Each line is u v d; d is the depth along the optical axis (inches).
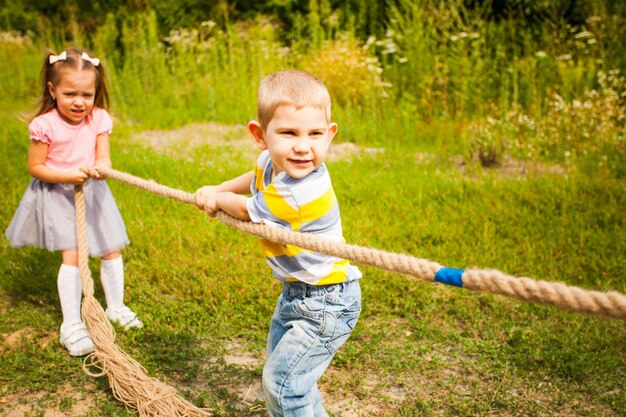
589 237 190.9
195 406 114.3
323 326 91.4
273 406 93.2
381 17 498.6
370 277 166.1
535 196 224.4
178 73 461.1
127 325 145.3
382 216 208.7
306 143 85.0
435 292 160.7
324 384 126.5
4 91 481.1
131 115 413.4
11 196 228.4
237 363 134.3
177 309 153.6
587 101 314.7
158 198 229.3
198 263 172.7
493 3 472.4
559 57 364.2
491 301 156.8
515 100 344.2
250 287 159.5
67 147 140.6
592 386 124.2
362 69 392.8
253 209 90.3
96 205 145.9
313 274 89.6
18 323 149.5
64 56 136.9
